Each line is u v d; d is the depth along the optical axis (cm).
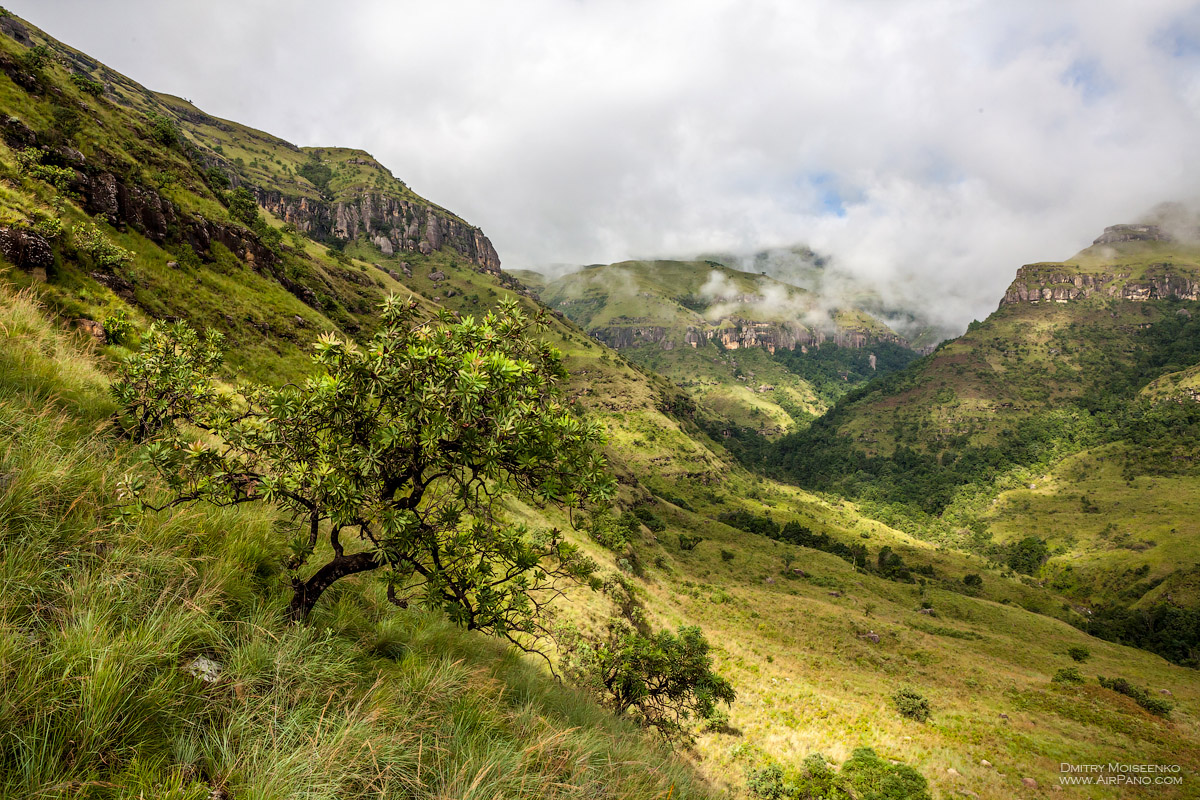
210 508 554
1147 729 4056
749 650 5272
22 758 216
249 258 5775
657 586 6638
